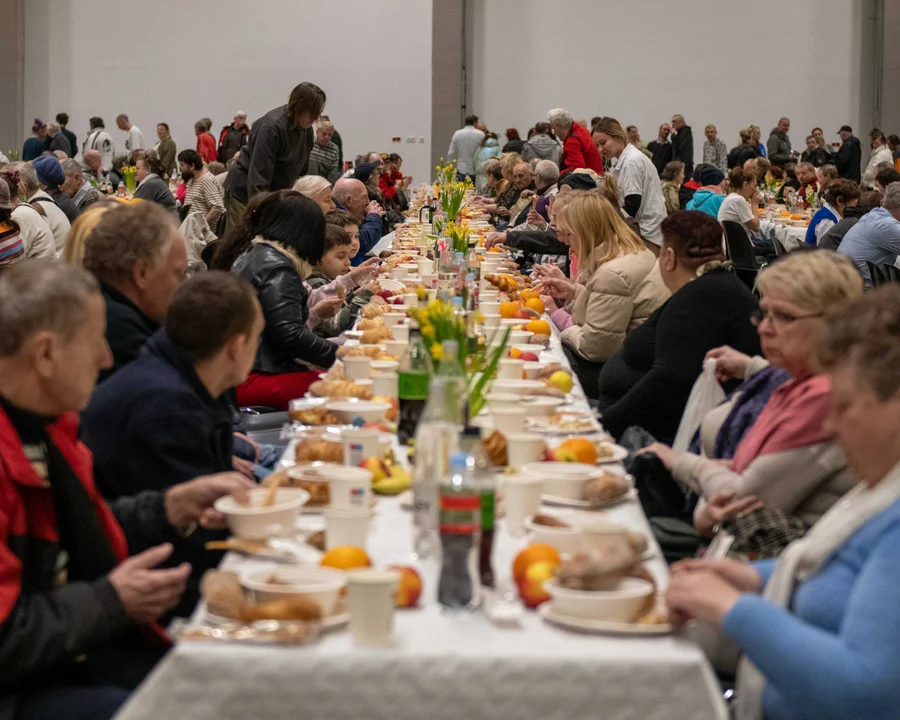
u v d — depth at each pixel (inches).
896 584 55.7
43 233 256.5
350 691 55.1
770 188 467.8
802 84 683.4
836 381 60.1
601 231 184.4
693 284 134.3
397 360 130.6
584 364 176.4
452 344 78.2
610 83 692.1
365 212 325.4
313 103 265.3
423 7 692.1
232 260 167.9
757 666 58.2
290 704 55.1
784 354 90.4
